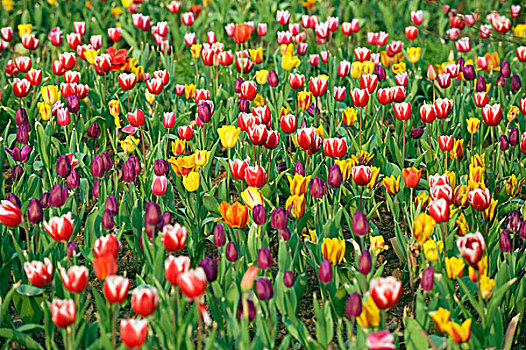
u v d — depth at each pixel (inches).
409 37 269.0
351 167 153.3
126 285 102.0
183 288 101.1
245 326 110.5
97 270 107.5
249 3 331.3
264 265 119.9
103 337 108.9
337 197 163.6
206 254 167.9
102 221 137.1
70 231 121.6
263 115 172.9
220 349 111.2
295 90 213.6
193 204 165.6
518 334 137.8
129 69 225.9
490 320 120.2
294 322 123.5
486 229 140.9
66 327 105.3
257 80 212.4
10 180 203.3
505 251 130.3
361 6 331.9
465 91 239.3
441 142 171.6
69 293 121.7
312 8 332.5
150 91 199.3
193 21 284.0
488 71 250.8
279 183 172.2
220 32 315.6
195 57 237.0
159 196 165.6
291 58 220.4
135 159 157.3
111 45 321.1
